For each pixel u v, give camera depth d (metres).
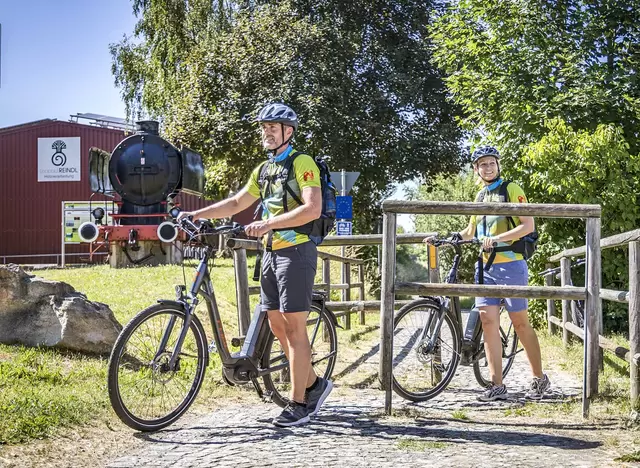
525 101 12.41
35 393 5.04
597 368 5.14
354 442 4.39
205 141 26.06
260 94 25.45
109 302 9.02
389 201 5.23
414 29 29.25
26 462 3.79
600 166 11.04
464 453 4.15
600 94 12.00
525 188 11.98
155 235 16.83
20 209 34.22
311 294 4.74
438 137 27.56
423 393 5.67
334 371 7.24
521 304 5.83
